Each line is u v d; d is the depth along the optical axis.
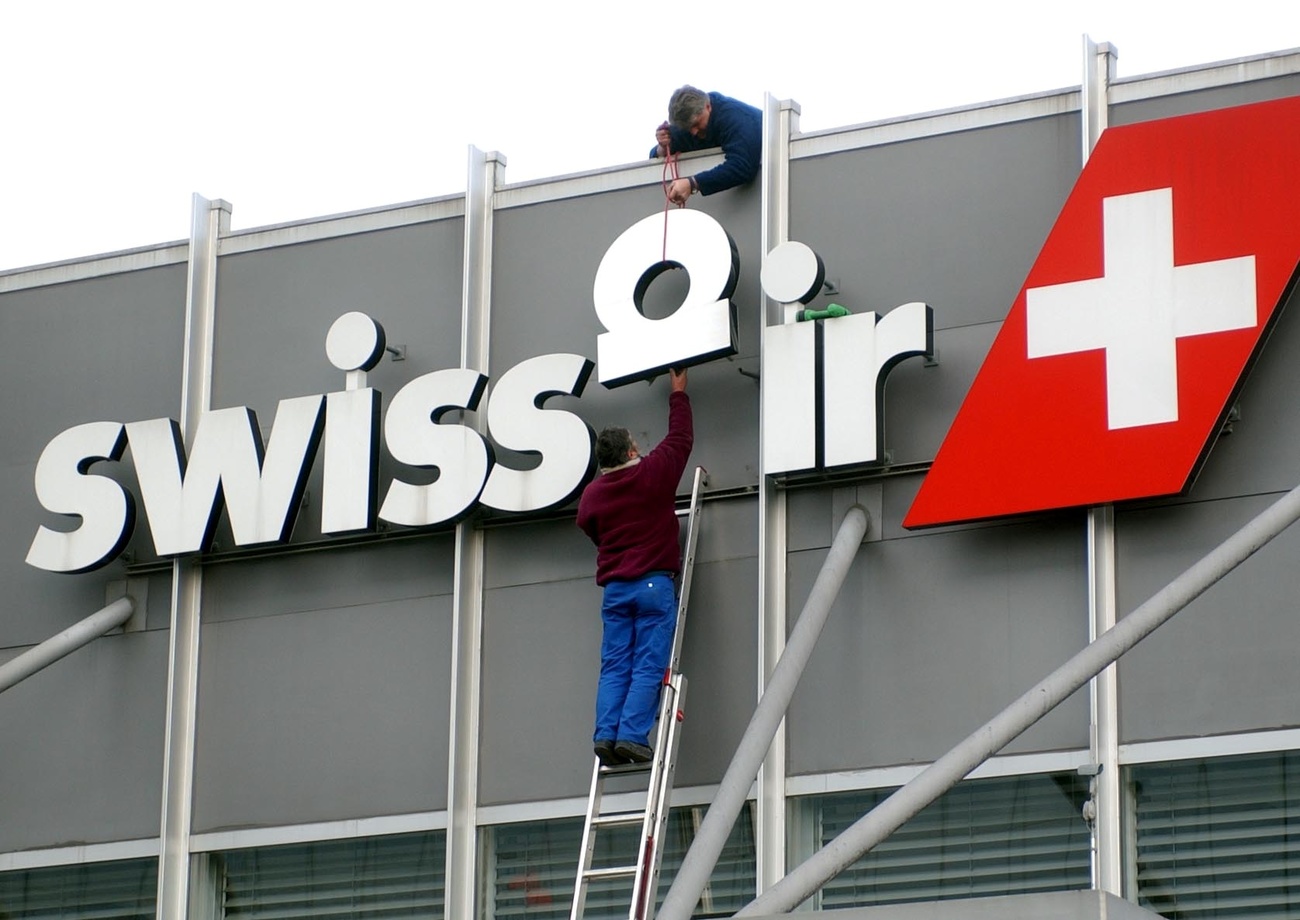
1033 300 30.03
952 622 29.80
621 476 29.81
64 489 33.94
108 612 33.44
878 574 30.28
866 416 30.22
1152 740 28.56
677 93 32.22
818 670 30.17
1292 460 28.89
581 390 31.86
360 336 32.94
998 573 29.77
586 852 28.97
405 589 32.47
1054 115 30.88
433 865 31.41
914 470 30.39
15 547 34.78
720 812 28.00
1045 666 29.27
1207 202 29.61
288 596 33.03
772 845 29.67
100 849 32.88
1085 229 30.02
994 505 29.56
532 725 31.28
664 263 31.59
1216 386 28.94
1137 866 28.33
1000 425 29.78
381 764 31.92
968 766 27.41
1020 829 28.95
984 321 30.56
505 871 30.97
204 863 32.47
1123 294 29.66
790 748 30.05
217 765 32.72
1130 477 29.00
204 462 33.28
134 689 33.41
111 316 35.25
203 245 34.75
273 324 34.19
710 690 30.61
